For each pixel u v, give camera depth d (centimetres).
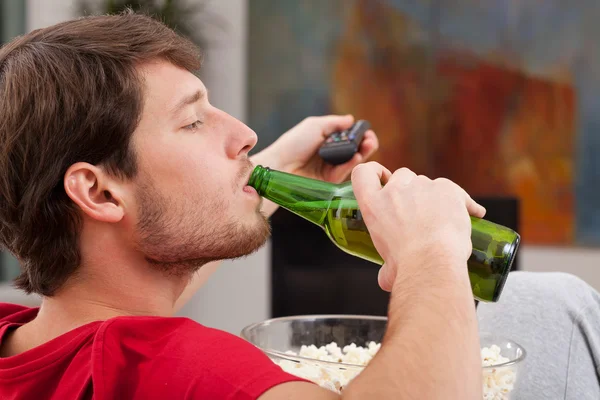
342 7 352
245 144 77
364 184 70
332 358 70
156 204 72
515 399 81
